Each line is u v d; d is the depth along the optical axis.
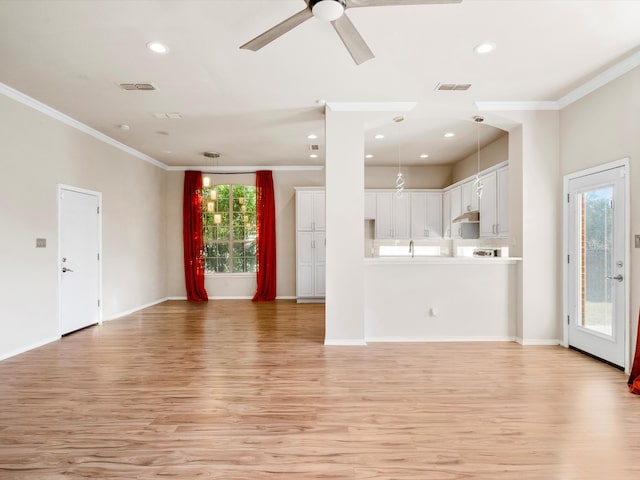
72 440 2.19
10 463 1.96
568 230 4.06
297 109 4.35
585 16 2.55
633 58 3.12
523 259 4.21
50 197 4.32
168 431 2.29
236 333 4.81
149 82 3.59
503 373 3.30
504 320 4.39
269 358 3.75
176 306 6.86
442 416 2.49
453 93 3.90
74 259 4.79
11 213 3.78
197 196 7.57
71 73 3.38
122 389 2.96
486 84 3.68
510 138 4.46
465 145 6.08
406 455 2.04
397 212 7.37
